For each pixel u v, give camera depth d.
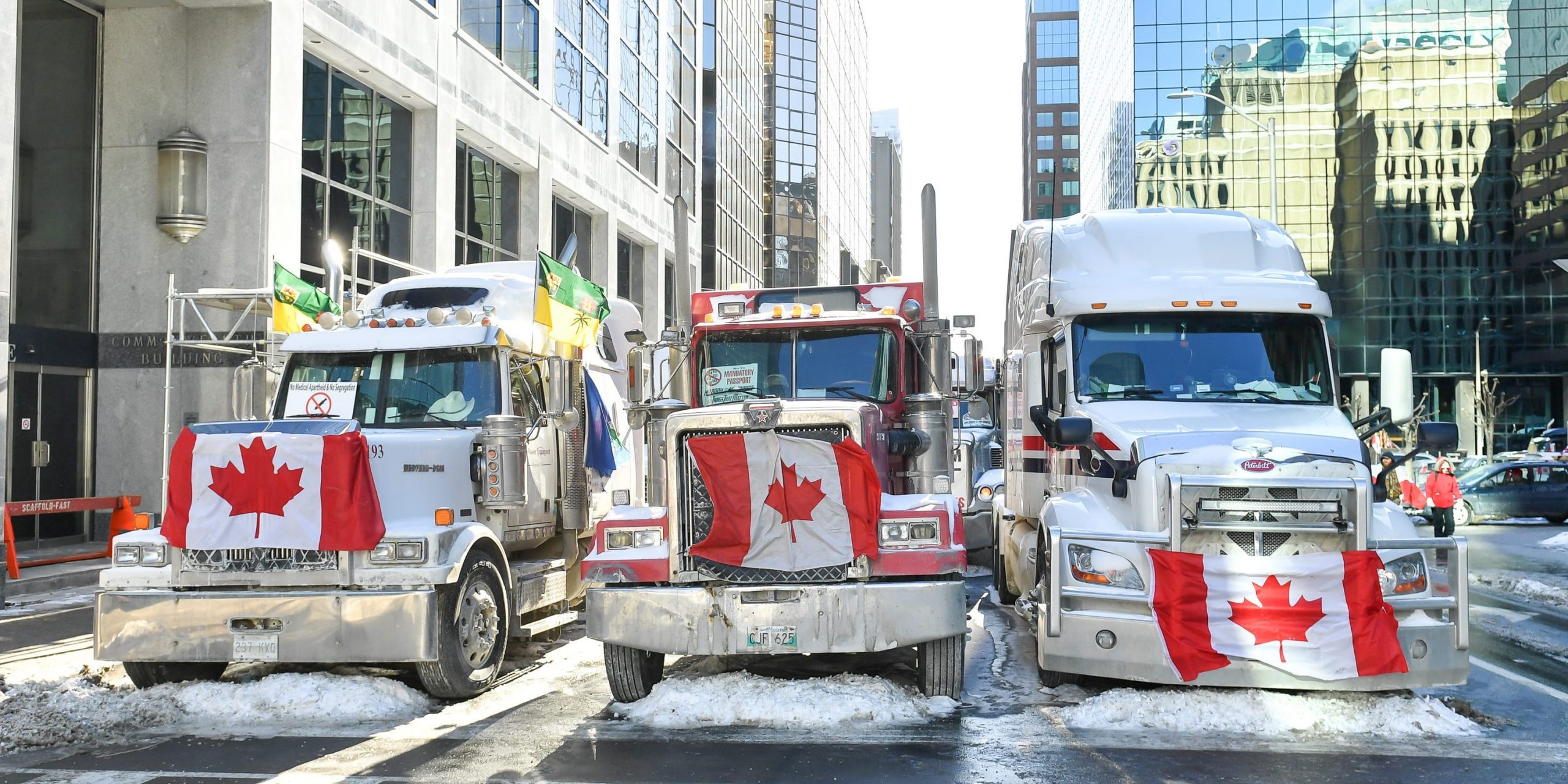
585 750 6.59
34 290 16.75
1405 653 6.96
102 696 7.79
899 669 8.89
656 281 39.66
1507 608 12.63
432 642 7.60
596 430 11.32
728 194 54.06
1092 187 113.44
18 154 16.56
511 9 26.94
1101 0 102.31
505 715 7.55
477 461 8.81
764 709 7.21
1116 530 7.49
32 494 16.47
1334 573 7.03
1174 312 9.08
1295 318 9.08
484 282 10.62
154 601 7.79
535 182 28.38
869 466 7.38
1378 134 71.06
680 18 43.91
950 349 9.14
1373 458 8.89
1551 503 27.41
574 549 10.70
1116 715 7.05
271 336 15.20
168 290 16.64
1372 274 70.75
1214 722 6.94
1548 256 69.44
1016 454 11.69
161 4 17.75
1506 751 6.45
